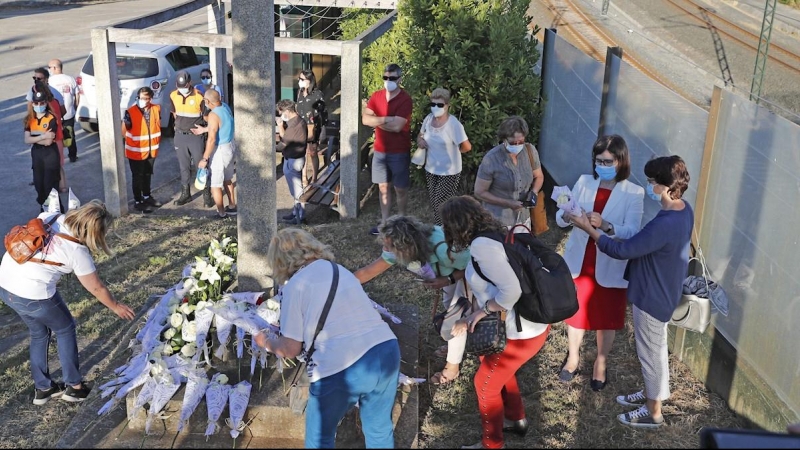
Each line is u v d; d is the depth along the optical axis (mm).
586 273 5320
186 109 9852
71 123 11711
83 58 21078
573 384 5668
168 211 9961
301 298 3961
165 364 4812
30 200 10266
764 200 5062
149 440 4707
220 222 9414
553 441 5004
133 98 13164
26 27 25734
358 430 4738
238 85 4945
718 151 5641
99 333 6516
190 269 5590
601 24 22703
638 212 5125
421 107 9203
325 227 9031
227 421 4758
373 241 8484
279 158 12383
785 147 4816
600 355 5535
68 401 5527
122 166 9500
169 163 12211
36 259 5141
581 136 8586
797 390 4664
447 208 4398
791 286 4746
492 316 4426
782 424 4785
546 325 4527
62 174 10336
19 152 12430
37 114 9055
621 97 7504
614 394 5551
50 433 5172
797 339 4652
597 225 4961
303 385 4816
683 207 4746
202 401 4848
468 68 9078
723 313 5172
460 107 9102
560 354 6086
